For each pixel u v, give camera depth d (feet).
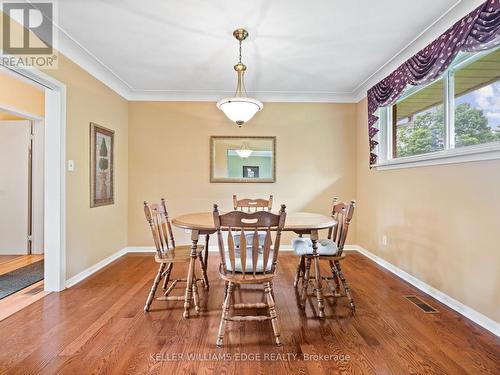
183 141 13.28
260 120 13.35
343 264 11.23
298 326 6.47
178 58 9.51
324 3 6.64
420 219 8.70
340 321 6.70
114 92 11.82
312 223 7.22
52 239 8.39
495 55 6.31
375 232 11.66
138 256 12.42
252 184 13.43
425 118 8.88
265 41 8.39
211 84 11.96
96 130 10.37
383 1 6.59
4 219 12.59
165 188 13.28
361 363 5.18
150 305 7.39
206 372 4.93
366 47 8.77
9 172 12.59
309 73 10.77
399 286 8.87
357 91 12.82
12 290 8.48
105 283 9.11
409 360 5.25
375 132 11.34
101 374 4.84
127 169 13.08
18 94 11.38
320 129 13.46
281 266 11.05
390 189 10.47
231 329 6.35
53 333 6.09
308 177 13.48
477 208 6.57
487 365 5.10
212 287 8.81
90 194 10.03
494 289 6.16
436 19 7.29
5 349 5.52
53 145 8.37
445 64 7.27
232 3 6.63
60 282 8.43
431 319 6.77
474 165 6.65
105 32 7.90
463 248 7.00
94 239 10.32
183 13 7.02
